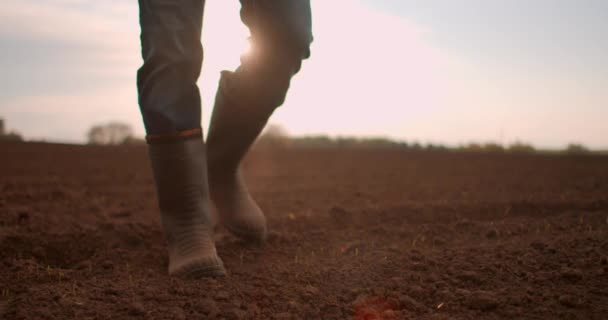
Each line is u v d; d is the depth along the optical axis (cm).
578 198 412
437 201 416
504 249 242
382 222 347
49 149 1150
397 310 177
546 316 168
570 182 585
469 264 220
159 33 195
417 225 337
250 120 229
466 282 202
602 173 741
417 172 795
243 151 247
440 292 189
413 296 189
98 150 1193
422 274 212
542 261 222
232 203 260
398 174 756
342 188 560
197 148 208
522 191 497
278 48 202
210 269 207
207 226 217
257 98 219
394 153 1522
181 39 197
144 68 198
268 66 208
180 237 213
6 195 448
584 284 194
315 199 473
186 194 209
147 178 651
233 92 221
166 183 207
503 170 832
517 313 170
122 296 186
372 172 795
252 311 173
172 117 199
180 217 213
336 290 198
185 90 201
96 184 578
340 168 891
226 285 199
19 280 209
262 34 200
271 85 214
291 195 505
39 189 510
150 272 217
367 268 221
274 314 173
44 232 289
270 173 781
